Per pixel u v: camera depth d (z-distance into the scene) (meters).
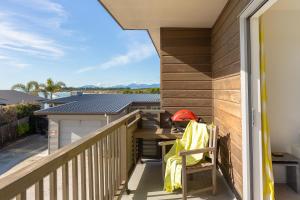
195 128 3.58
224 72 3.58
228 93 3.34
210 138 3.30
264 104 2.65
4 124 13.72
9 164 9.73
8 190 0.91
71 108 11.41
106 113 10.27
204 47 4.66
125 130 3.15
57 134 10.84
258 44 2.59
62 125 10.85
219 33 3.96
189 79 4.69
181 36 4.69
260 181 2.59
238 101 2.84
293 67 3.54
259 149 2.58
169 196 3.06
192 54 4.68
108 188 2.48
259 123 2.59
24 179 1.01
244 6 2.52
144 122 4.63
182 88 4.70
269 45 3.55
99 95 20.27
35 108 17.23
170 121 4.66
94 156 2.07
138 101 13.77
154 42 6.32
